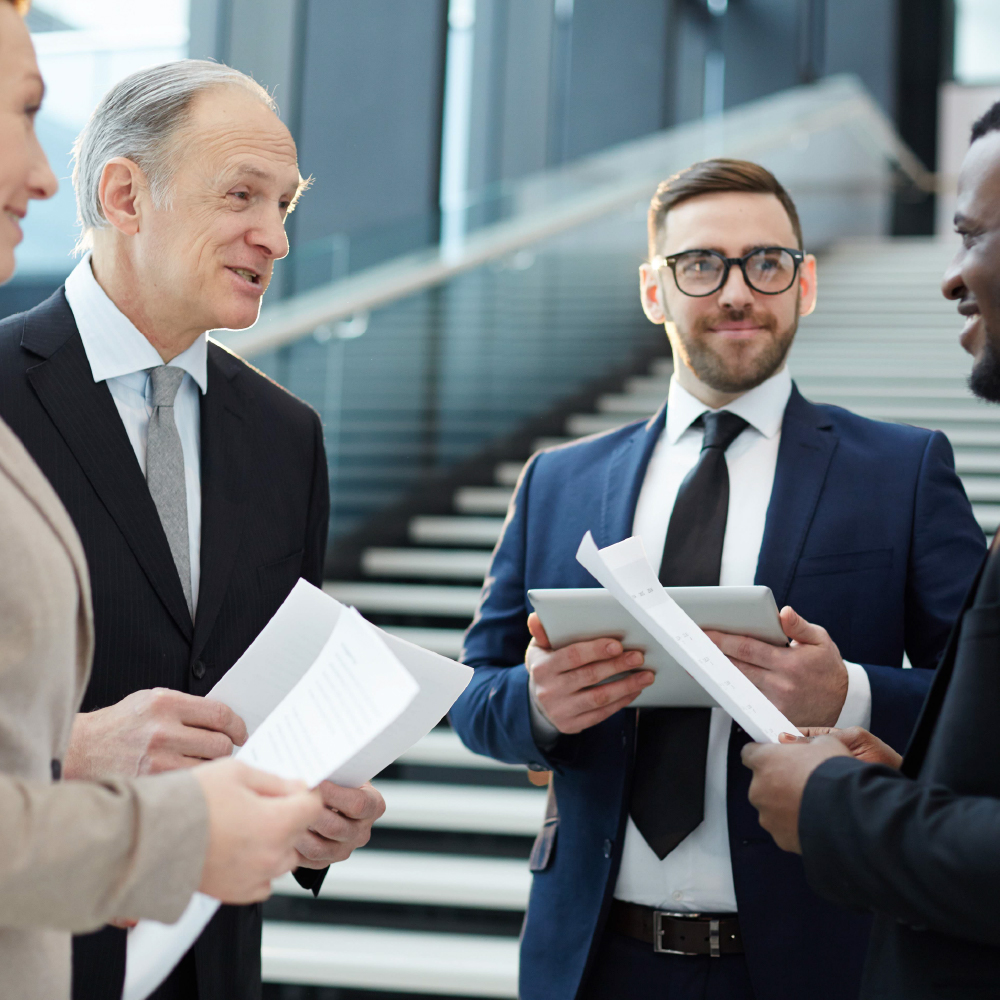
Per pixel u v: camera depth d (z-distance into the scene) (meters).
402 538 5.06
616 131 10.88
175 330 1.79
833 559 1.92
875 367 6.57
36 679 1.08
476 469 5.61
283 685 1.55
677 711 1.87
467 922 3.13
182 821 1.00
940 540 1.93
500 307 5.81
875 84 11.84
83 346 1.76
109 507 1.68
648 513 2.08
